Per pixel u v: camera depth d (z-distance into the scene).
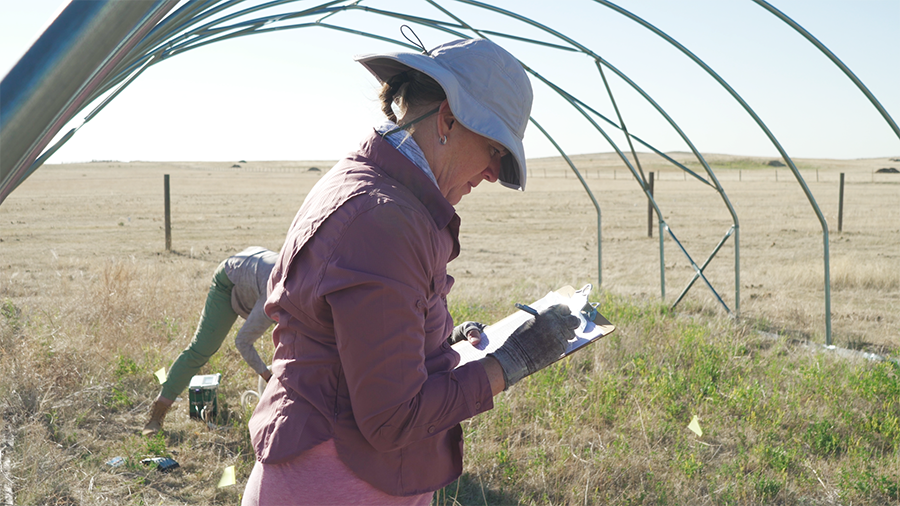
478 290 9.81
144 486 3.51
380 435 1.24
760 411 4.74
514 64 1.46
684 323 7.03
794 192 40.50
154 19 0.63
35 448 3.57
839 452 4.20
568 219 25.03
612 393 4.82
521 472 3.77
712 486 3.62
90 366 5.00
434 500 3.42
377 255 1.21
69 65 0.43
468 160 1.50
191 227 21.47
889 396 4.95
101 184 53.75
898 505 3.51
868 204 29.62
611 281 11.53
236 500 3.50
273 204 33.72
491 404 1.39
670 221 23.33
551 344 1.45
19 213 25.23
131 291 7.35
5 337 5.19
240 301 4.02
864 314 8.47
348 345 1.20
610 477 3.69
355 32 4.44
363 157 1.39
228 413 4.50
